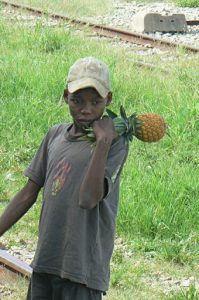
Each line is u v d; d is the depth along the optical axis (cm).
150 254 902
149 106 1362
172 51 1762
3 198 1038
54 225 573
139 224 950
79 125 575
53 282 579
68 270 565
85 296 574
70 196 568
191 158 1188
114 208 580
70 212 568
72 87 565
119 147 570
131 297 801
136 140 1227
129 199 980
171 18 2028
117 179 572
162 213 962
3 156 1160
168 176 1081
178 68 1583
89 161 568
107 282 584
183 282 848
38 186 604
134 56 1700
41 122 1265
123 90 1430
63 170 573
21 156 1164
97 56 1622
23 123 1248
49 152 592
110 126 565
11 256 848
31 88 1399
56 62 1533
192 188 1027
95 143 572
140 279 847
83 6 2177
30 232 938
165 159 1173
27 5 2088
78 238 566
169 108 1341
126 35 1875
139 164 1129
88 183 550
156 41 1836
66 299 575
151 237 940
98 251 573
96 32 1886
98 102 569
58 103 1338
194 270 873
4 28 1814
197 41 1953
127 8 2288
